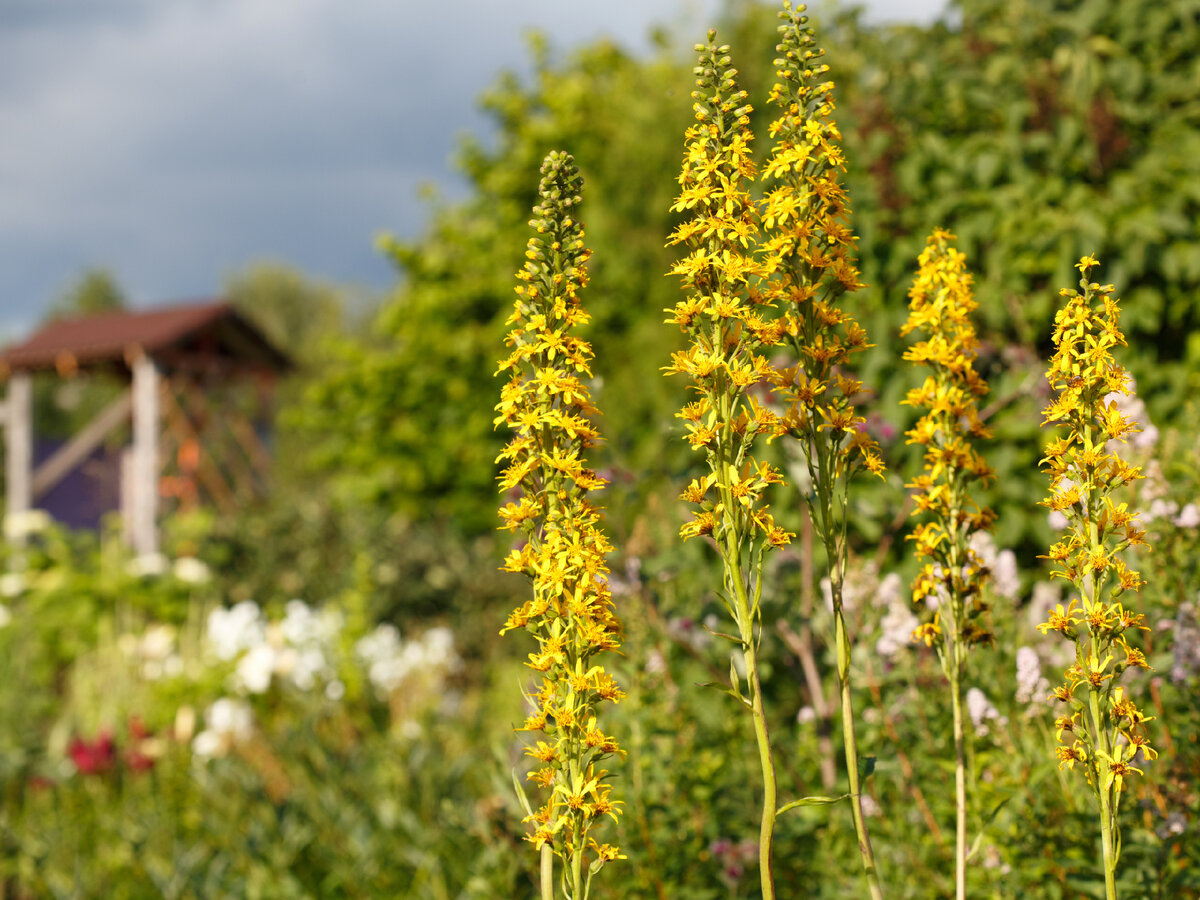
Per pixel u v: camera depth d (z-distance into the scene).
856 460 1.64
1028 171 4.02
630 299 8.45
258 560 9.08
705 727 3.06
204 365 11.10
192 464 10.90
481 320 11.50
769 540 1.55
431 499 11.23
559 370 1.62
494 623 8.05
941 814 2.38
